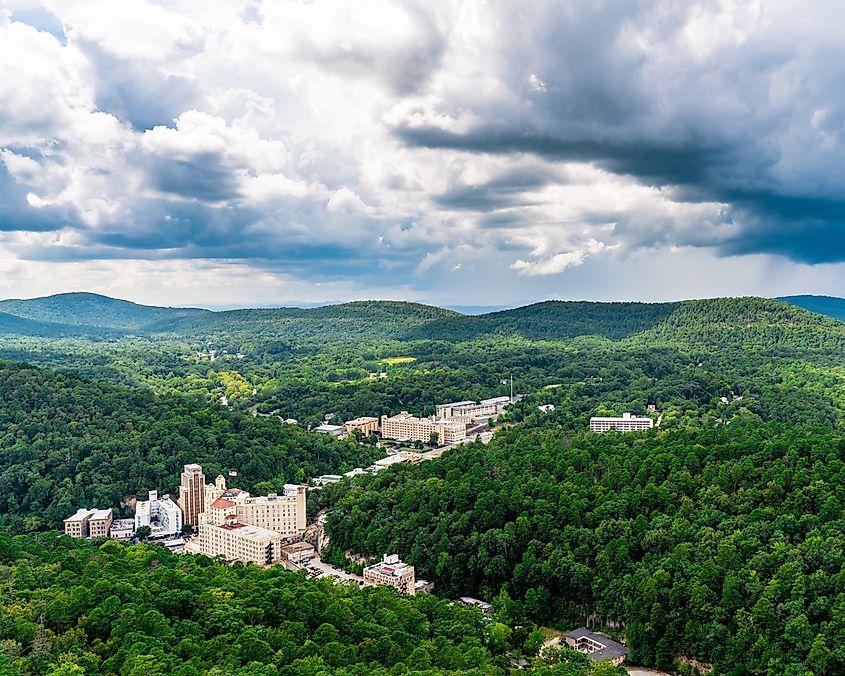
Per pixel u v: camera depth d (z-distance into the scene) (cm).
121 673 18338
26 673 18200
